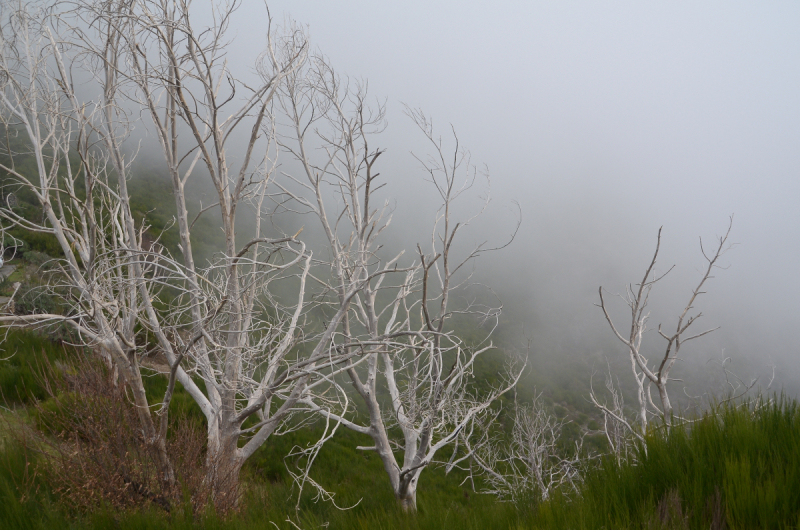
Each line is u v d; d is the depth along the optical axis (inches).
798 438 125.3
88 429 188.2
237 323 228.1
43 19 225.0
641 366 236.8
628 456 153.6
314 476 362.6
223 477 205.3
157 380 384.8
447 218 274.5
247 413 221.6
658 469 136.5
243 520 183.9
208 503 188.1
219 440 223.1
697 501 118.0
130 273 228.4
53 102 232.5
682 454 138.9
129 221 231.1
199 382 401.7
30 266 426.3
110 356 223.1
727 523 110.6
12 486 173.9
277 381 215.2
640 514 122.9
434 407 247.4
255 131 231.9
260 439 235.9
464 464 502.3
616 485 139.2
